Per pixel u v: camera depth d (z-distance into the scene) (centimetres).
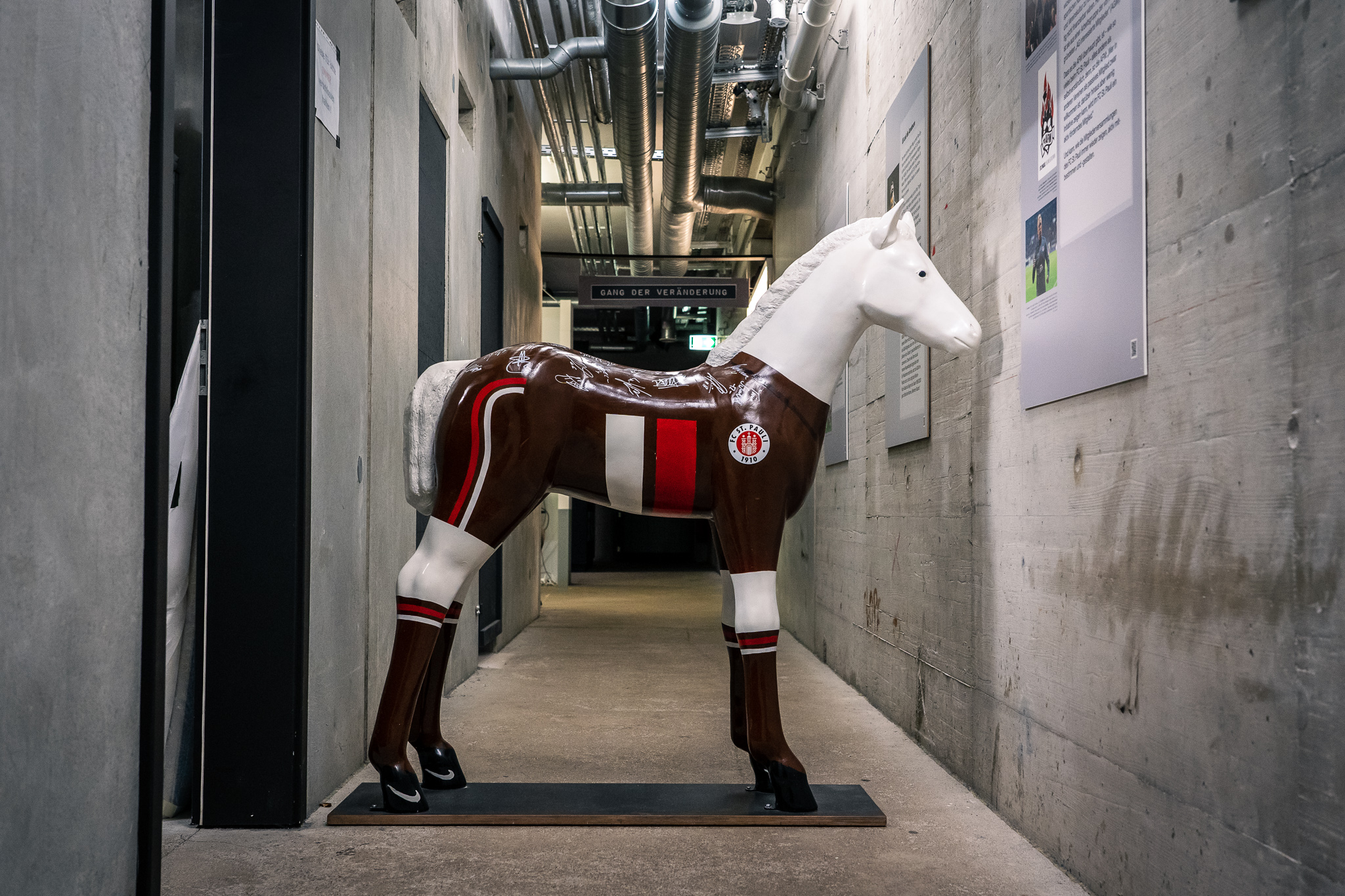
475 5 555
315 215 274
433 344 457
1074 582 233
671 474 268
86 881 140
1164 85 191
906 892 221
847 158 550
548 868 233
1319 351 144
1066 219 237
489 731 390
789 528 791
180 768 274
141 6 157
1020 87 272
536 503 274
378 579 346
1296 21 150
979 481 305
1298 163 149
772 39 629
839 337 277
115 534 148
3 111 119
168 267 163
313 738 277
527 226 789
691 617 880
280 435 264
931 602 358
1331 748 140
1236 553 165
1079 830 228
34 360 126
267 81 266
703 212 959
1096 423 222
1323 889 141
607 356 1775
